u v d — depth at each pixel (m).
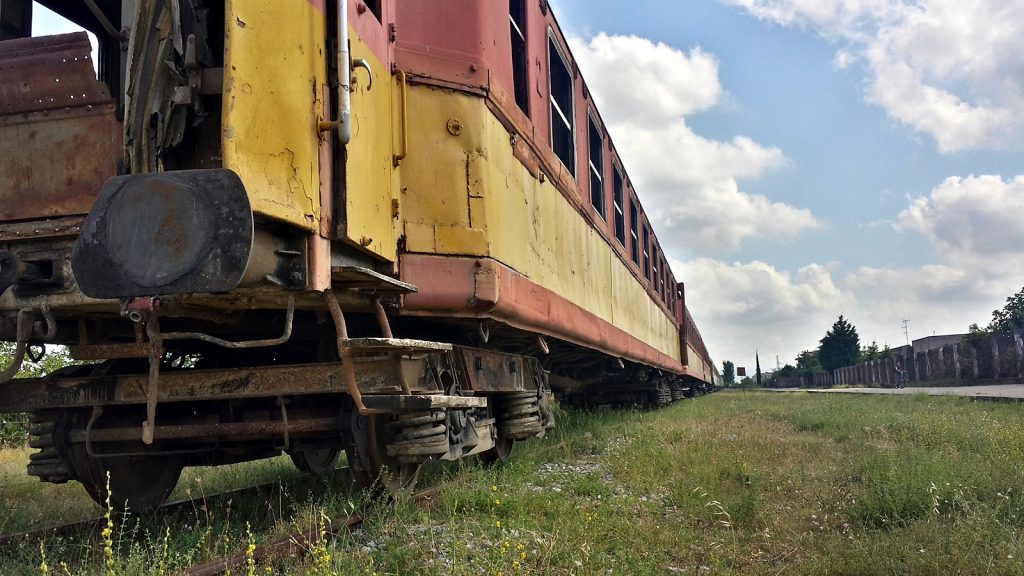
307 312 4.70
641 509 5.26
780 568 4.00
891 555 4.03
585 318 8.31
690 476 6.19
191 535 4.30
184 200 3.06
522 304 5.71
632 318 12.37
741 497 5.30
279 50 3.47
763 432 10.38
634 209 13.79
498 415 6.93
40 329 4.07
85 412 4.79
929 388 33.75
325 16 3.89
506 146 5.74
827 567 3.98
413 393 4.50
